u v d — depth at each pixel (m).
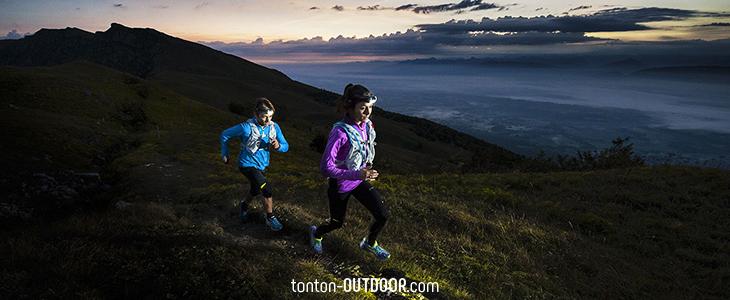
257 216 7.32
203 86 148.00
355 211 9.08
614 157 21.62
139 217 6.93
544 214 10.75
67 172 24.58
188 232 5.98
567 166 23.16
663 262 8.20
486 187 13.44
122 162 26.06
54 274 4.54
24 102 49.78
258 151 6.68
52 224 6.47
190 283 4.54
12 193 20.62
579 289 6.90
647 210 11.27
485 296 6.06
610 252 8.55
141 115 56.94
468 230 8.73
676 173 14.52
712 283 7.41
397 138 126.88
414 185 13.78
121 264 4.86
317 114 144.75
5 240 5.43
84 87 61.41
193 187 17.80
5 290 4.05
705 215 10.71
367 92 4.67
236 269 4.87
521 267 7.32
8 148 27.75
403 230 8.27
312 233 6.07
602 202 12.00
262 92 164.50
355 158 4.86
